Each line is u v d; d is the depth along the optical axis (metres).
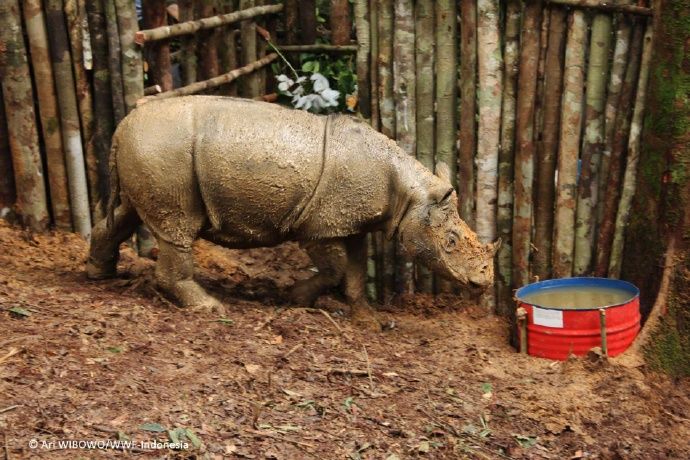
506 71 6.15
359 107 6.53
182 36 6.56
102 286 5.62
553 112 6.14
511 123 6.21
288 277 6.56
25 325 4.73
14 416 3.90
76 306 5.09
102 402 4.12
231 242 5.46
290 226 5.33
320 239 5.39
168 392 4.31
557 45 6.05
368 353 5.20
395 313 6.30
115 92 6.05
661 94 5.61
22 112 6.05
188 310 5.33
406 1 6.20
